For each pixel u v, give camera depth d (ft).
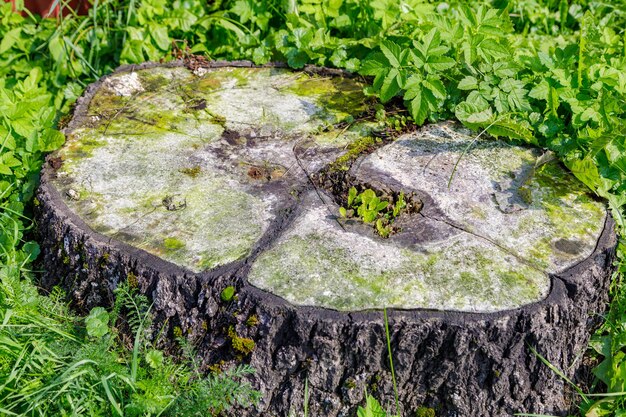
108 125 9.88
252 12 12.59
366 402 7.23
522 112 9.59
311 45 11.35
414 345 7.06
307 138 9.53
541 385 7.43
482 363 7.20
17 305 7.95
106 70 12.46
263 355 7.29
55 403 7.23
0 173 9.50
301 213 8.17
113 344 7.87
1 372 7.56
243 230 7.97
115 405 6.96
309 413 7.45
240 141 9.51
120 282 7.82
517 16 14.24
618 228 8.43
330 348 7.06
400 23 11.54
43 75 12.66
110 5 13.43
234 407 7.48
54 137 9.33
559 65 9.99
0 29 13.04
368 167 8.85
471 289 7.23
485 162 9.07
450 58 9.66
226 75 11.19
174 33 12.98
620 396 7.59
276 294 7.16
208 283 7.41
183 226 8.06
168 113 10.14
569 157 9.09
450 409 7.41
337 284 7.25
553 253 7.69
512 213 8.23
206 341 7.55
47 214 8.39
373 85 10.05
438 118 9.95
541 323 7.09
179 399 7.25
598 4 14.87
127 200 8.46
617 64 10.11
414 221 8.08
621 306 8.20
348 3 12.09
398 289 7.20
